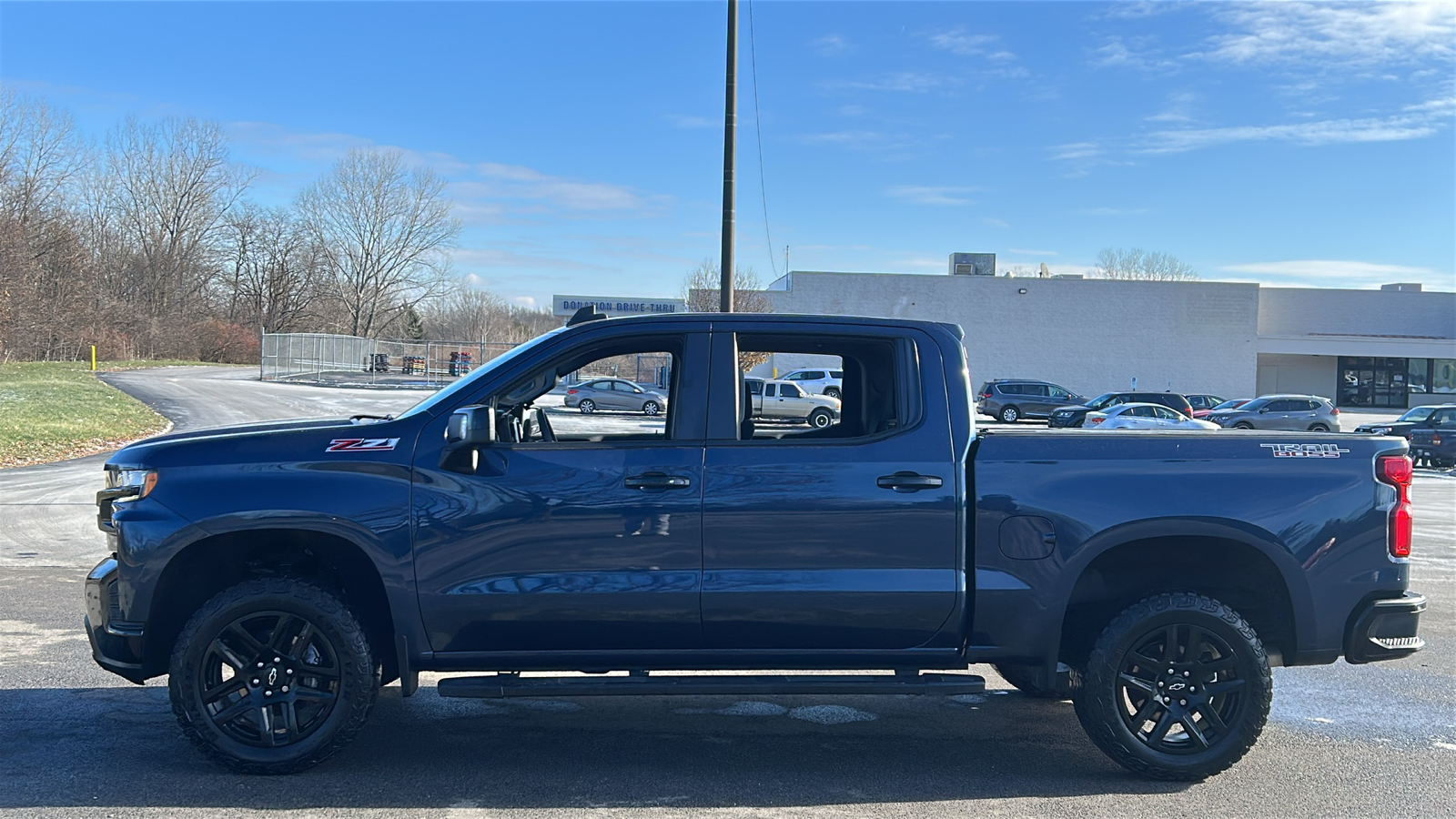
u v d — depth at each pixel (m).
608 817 3.88
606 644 4.25
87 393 29.81
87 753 4.50
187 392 34.97
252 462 4.20
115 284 70.12
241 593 4.13
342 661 4.17
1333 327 56.22
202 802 3.96
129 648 4.23
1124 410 29.23
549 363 4.41
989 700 5.68
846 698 5.69
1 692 5.41
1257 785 4.33
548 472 4.18
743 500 4.18
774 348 4.61
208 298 76.69
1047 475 4.28
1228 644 4.27
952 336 4.45
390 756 4.56
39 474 16.25
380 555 4.12
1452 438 24.34
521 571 4.17
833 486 4.20
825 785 4.27
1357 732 5.11
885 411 4.54
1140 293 51.81
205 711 4.15
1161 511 4.26
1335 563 4.33
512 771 4.39
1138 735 4.30
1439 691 5.87
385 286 79.31
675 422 4.32
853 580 4.20
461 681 4.13
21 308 47.91
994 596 4.23
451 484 4.17
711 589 4.16
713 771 4.44
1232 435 4.44
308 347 53.16
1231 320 51.97
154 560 4.11
